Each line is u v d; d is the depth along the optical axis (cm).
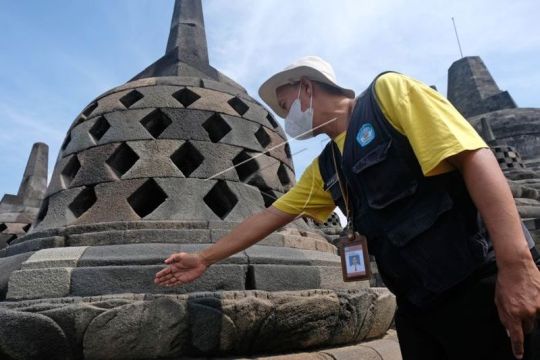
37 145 1630
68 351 306
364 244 201
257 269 393
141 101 583
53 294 349
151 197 531
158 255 386
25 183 1541
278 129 688
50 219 510
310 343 358
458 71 3338
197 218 475
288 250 455
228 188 522
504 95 2966
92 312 303
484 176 142
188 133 553
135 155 559
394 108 171
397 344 432
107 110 587
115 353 307
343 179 214
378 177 174
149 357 315
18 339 297
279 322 334
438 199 159
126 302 312
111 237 429
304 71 235
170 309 316
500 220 136
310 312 348
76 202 516
